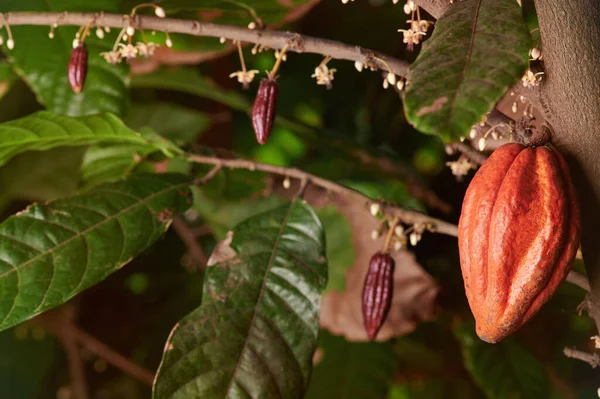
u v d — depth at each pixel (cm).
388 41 198
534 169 120
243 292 146
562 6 121
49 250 146
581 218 124
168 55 176
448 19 118
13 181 200
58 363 231
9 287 144
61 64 174
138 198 152
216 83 202
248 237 149
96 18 143
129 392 238
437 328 196
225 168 177
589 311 133
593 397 256
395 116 203
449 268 185
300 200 152
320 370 188
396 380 201
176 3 159
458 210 188
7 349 216
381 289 146
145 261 217
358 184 184
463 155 152
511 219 119
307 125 187
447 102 112
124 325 225
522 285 119
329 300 178
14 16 145
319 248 149
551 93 124
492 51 114
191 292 223
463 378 202
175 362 141
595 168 123
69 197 150
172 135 204
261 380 143
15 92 197
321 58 204
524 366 184
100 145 167
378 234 150
